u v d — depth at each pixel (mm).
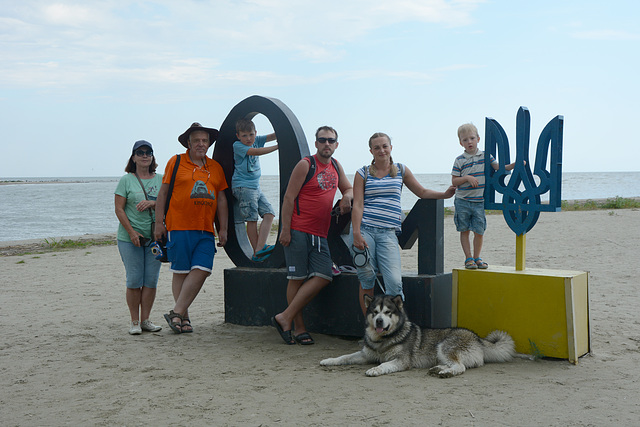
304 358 5359
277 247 6691
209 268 6410
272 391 4332
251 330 6605
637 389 4176
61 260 13539
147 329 6594
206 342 6035
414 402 3982
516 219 5262
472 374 4660
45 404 4145
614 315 6766
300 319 6035
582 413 3691
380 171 5461
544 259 11625
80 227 26578
